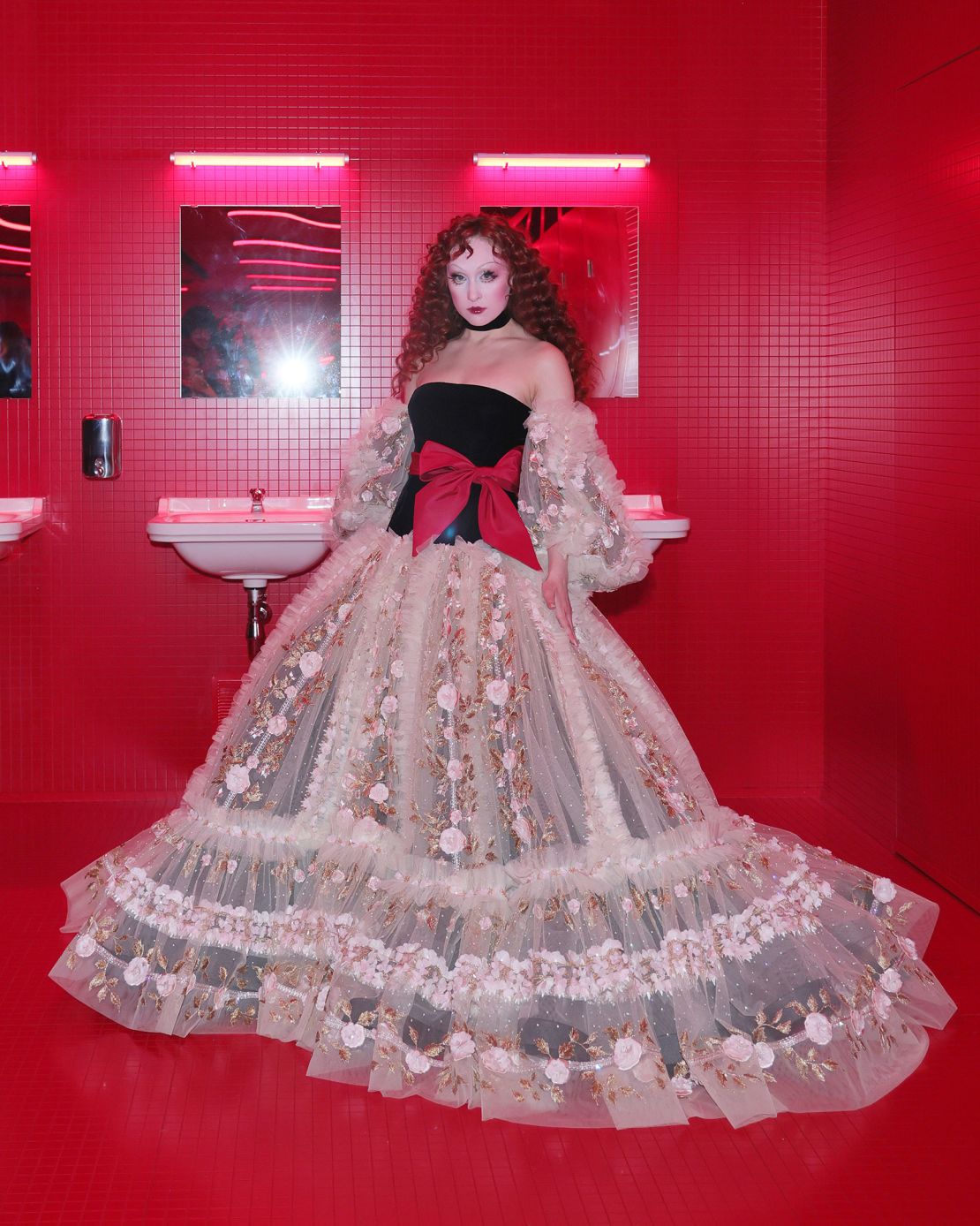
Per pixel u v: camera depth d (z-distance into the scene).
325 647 2.78
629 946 2.43
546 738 2.56
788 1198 2.07
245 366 4.29
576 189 4.31
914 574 3.71
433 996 2.41
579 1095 2.34
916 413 3.67
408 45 4.23
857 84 4.06
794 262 4.38
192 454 4.31
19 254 4.21
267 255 4.26
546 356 2.84
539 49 4.26
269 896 2.66
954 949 3.11
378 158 4.25
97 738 4.39
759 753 4.52
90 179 4.20
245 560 3.91
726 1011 2.43
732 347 4.39
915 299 3.66
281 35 4.20
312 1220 2.00
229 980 2.64
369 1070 2.45
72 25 4.16
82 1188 2.08
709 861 2.55
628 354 4.36
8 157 4.12
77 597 4.33
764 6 4.30
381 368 4.32
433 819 2.51
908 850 3.79
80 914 2.92
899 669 3.83
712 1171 2.14
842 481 4.29
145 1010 2.64
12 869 3.67
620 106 4.30
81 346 4.24
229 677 4.40
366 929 2.49
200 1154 2.18
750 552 4.47
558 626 2.71
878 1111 2.34
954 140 3.40
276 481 4.34
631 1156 2.19
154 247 4.23
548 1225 1.99
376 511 3.05
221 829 2.70
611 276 4.34
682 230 4.35
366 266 4.28
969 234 3.32
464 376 2.85
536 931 2.41
